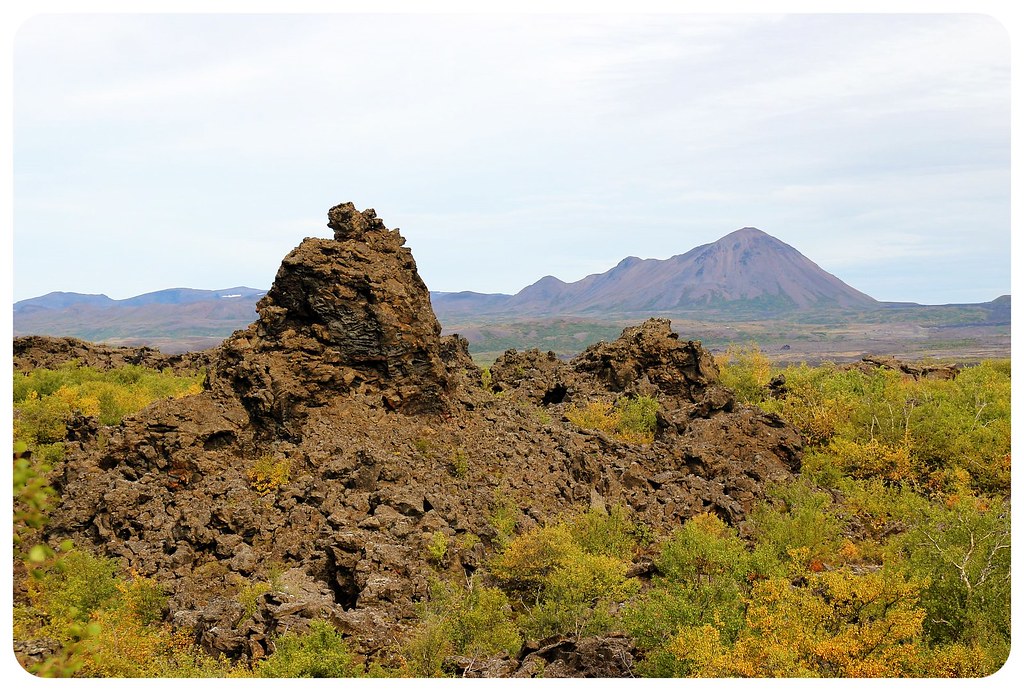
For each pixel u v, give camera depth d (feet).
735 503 129.49
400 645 77.97
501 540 102.27
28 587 84.89
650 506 126.31
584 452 133.28
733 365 234.99
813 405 188.34
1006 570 84.58
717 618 75.92
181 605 84.02
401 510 99.86
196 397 111.55
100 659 67.82
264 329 117.19
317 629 73.36
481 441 123.95
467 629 81.05
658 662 71.67
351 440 111.04
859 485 143.74
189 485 103.30
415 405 122.11
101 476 102.68
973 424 164.96
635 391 186.09
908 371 261.85
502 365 217.15
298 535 94.94
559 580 89.97
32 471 36.55
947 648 73.46
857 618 75.82
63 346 276.82
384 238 127.34
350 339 118.11
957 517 95.20
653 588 99.55
